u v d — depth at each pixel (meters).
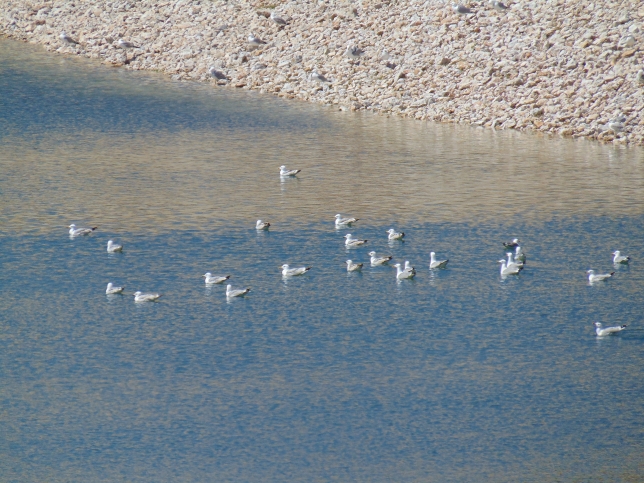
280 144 76.94
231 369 44.19
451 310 49.81
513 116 81.75
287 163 72.56
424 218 61.53
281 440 39.16
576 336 47.38
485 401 41.88
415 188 66.94
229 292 50.84
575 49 84.12
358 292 51.69
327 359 45.12
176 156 73.75
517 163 72.31
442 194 65.75
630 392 42.56
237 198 64.94
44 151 74.38
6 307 49.62
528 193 65.94
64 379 43.31
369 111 85.88
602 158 73.38
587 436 39.56
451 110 83.88
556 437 39.50
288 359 45.09
